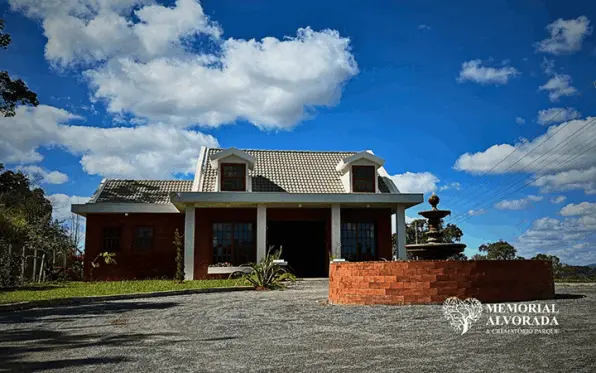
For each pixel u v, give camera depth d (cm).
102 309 1007
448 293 948
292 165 2316
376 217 2108
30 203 2353
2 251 1766
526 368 465
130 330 730
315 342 611
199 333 695
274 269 1552
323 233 2606
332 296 1055
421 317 787
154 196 2308
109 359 538
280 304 1033
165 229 2188
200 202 1889
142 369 493
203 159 2262
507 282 988
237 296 1252
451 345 574
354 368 479
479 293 962
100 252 2141
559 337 609
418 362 496
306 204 1983
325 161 2394
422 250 1105
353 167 2106
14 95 1686
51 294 1294
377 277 980
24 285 1745
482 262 975
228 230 2034
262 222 1958
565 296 1078
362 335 649
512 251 2778
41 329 748
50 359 542
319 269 2577
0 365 517
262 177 2161
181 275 1684
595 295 1098
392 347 570
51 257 2220
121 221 2170
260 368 488
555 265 2164
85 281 2086
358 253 2078
